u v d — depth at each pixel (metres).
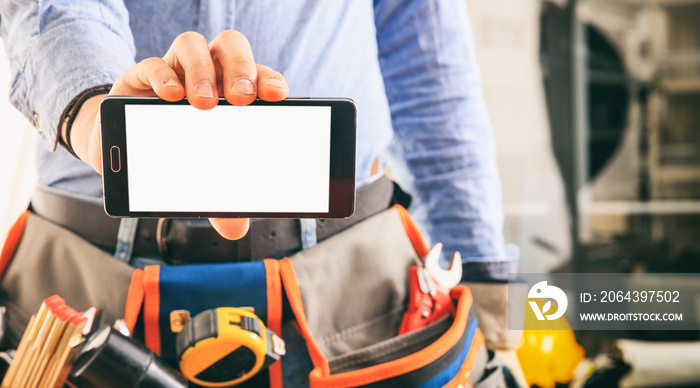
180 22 0.56
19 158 0.83
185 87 0.37
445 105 0.77
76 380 0.45
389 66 0.78
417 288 0.58
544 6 2.22
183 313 0.50
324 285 0.55
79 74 0.43
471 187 0.77
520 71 2.19
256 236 0.55
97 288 0.51
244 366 0.48
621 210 2.47
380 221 0.60
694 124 2.68
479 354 0.62
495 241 0.78
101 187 0.55
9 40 0.52
